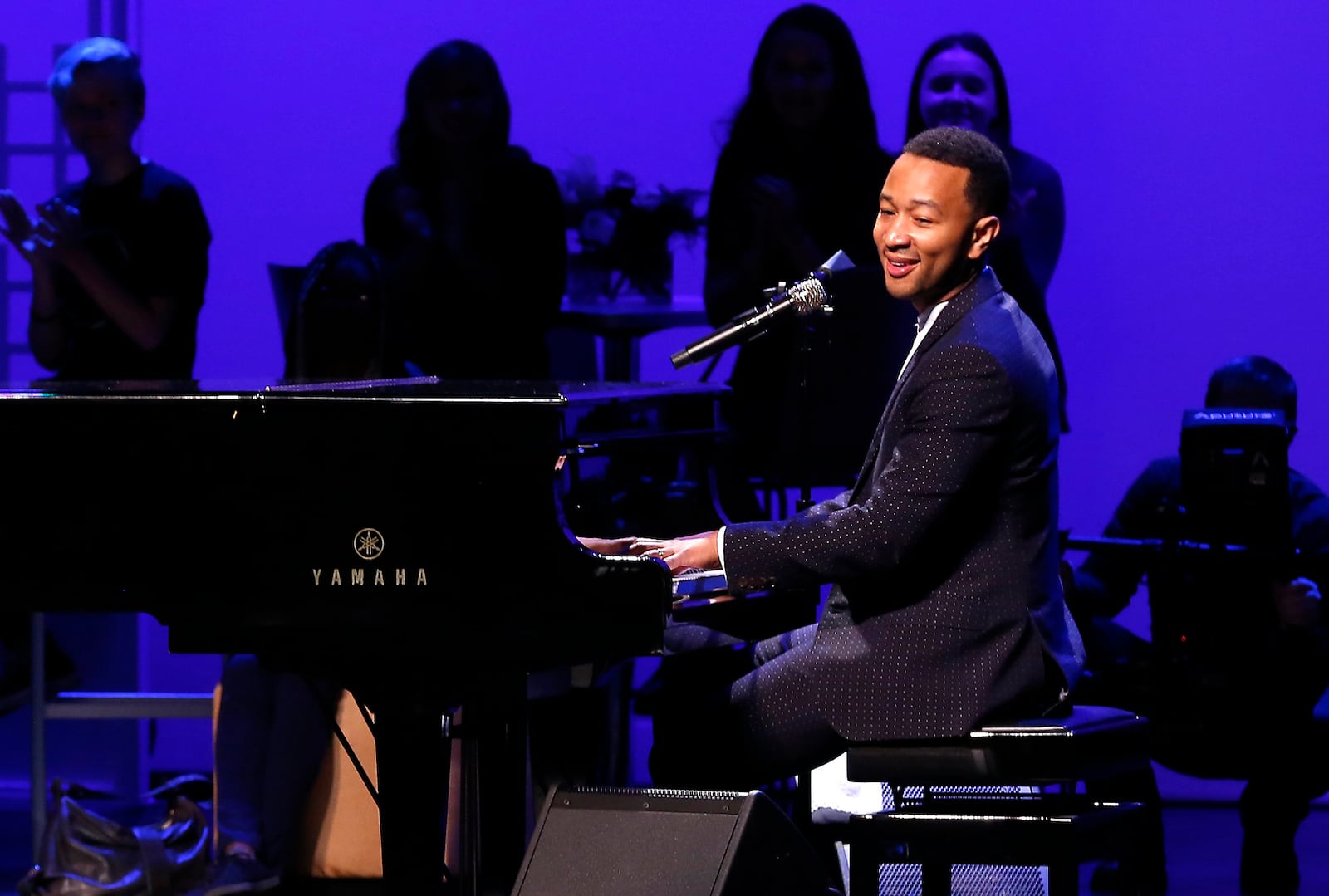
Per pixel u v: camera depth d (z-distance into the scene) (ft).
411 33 65.67
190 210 60.59
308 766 41.86
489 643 29.89
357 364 52.47
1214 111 62.49
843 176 60.85
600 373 64.08
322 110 66.08
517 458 29.60
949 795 33.22
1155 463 54.03
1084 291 63.67
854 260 60.75
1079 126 63.16
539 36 65.26
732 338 33.68
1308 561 47.52
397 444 29.81
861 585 32.96
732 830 28.14
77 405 30.48
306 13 65.87
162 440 30.40
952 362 31.50
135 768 61.62
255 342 66.85
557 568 29.53
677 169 64.85
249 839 41.78
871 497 31.71
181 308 60.59
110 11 65.16
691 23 64.49
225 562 30.27
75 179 65.82
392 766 30.53
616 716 43.80
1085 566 53.57
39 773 49.19
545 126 65.26
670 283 63.05
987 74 60.75
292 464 30.09
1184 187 62.85
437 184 61.57
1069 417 64.13
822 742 33.24
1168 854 53.98
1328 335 62.34
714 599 31.86
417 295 61.46
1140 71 62.69
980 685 31.63
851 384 53.11
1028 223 59.77
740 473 42.73
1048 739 30.76
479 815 31.01
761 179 60.59
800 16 61.00
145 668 61.87
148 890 42.14
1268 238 62.54
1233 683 46.96
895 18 63.52
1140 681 47.52
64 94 59.57
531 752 41.47
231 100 66.18
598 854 28.68
